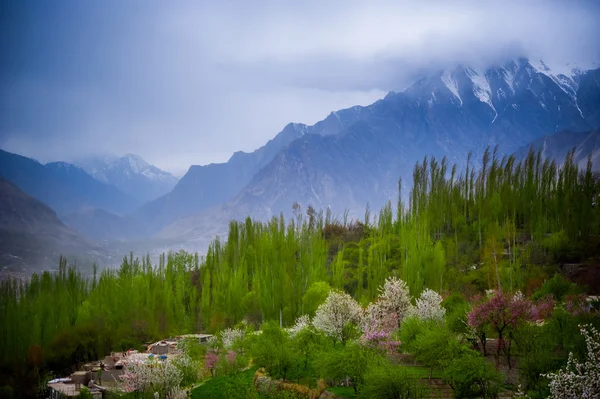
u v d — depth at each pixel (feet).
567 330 211.41
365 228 615.98
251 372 247.29
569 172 551.18
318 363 206.80
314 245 494.59
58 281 538.88
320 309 256.52
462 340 223.30
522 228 501.97
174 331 441.27
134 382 245.65
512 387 189.37
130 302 469.16
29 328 425.28
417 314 264.72
